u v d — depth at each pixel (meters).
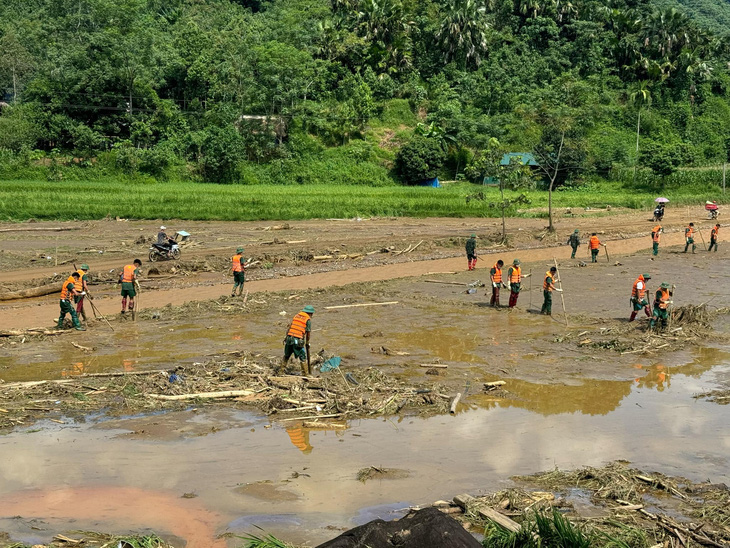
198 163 70.94
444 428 13.70
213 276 30.34
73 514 9.99
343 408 14.51
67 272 30.06
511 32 107.50
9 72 79.94
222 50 81.69
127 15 84.50
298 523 9.84
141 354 18.52
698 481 11.35
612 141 89.50
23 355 18.36
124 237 40.34
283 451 12.45
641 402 15.47
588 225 51.53
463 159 83.00
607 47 106.56
